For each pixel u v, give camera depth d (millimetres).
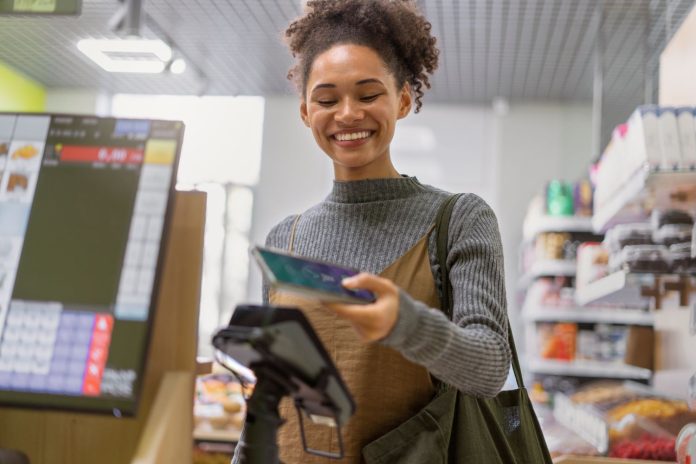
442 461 1345
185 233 1125
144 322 942
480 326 1207
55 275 975
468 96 8719
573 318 6633
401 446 1354
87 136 1030
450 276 1362
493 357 1143
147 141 1020
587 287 3912
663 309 3430
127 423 1105
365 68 1419
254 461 943
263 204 9008
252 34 7137
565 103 8914
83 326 950
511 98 8797
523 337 8695
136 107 9180
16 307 967
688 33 2943
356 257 1480
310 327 937
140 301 949
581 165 8836
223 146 9117
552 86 8320
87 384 931
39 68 8281
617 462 2607
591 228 6660
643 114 2615
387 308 969
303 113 1625
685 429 2426
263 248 930
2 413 1135
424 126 9023
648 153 2566
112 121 1035
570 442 3025
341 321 1420
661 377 3490
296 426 1431
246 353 927
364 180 1528
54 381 937
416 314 1011
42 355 947
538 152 8906
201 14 6711
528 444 1452
